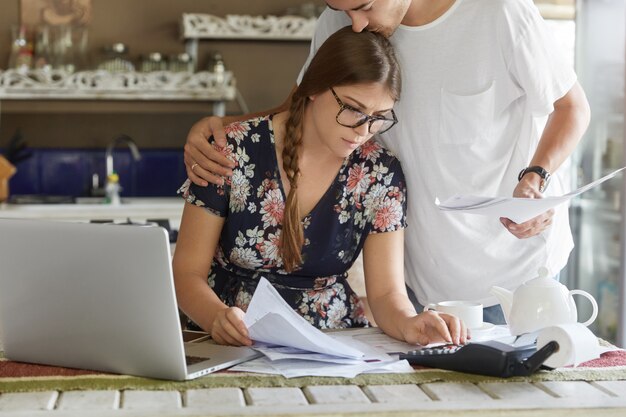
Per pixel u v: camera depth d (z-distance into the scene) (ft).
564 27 15.61
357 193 7.06
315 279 7.12
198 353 5.93
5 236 5.67
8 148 17.16
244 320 6.22
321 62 6.59
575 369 5.69
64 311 5.59
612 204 14.73
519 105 7.28
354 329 6.88
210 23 16.83
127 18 17.34
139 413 4.72
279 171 6.94
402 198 7.15
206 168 6.82
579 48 15.44
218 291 7.22
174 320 5.25
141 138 17.76
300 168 6.91
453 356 5.63
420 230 7.56
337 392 5.14
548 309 6.07
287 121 6.86
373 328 6.91
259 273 7.09
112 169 17.52
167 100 16.79
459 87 7.22
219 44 17.65
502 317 7.67
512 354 5.46
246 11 17.63
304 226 6.97
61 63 16.35
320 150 6.93
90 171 17.47
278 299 6.19
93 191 16.88
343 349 5.74
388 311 6.66
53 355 5.75
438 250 7.54
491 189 7.38
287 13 17.42
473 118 7.21
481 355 5.50
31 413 4.72
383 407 4.84
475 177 7.35
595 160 15.19
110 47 16.44
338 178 7.02
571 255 15.64
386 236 7.09
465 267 7.54
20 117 17.31
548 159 6.97
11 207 15.26
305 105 6.83
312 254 7.00
